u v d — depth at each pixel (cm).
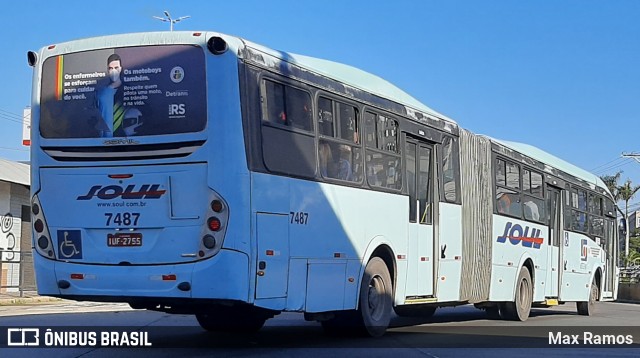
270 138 845
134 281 809
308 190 904
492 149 1470
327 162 948
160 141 812
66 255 841
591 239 2027
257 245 813
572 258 1875
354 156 1007
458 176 1321
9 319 1398
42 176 857
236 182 794
